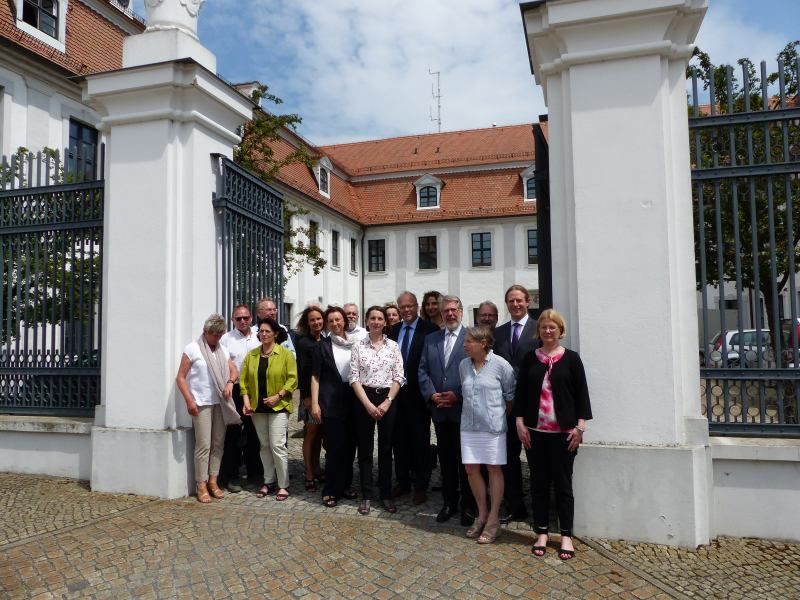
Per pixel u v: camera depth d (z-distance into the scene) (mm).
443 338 4789
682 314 4367
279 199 6977
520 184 28000
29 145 13102
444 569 3658
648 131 4305
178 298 5391
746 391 4352
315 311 5645
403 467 5391
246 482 5824
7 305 6055
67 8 14828
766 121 4340
